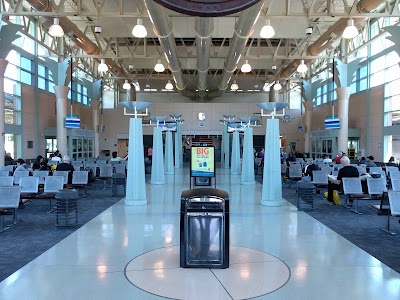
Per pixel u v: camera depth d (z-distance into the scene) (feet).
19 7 46.78
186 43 81.25
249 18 37.29
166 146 69.92
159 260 18.62
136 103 34.58
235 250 20.47
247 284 15.49
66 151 75.36
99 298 14.16
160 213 31.22
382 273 16.98
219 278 16.15
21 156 73.87
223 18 51.37
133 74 108.17
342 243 22.07
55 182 33.09
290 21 53.21
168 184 53.78
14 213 27.53
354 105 87.20
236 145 68.44
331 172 41.70
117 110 121.39
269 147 35.55
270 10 50.67
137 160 35.40
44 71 86.22
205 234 17.38
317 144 94.94
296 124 122.21
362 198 31.60
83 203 37.14
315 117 117.39
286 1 45.80
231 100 134.00
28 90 77.36
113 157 62.80
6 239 23.27
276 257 19.22
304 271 17.16
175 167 84.84
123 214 30.81
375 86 76.89
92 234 24.04
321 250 20.59
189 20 53.72
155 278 16.15
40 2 44.78
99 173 52.54
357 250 20.65
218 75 103.55
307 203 33.42
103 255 19.51
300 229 25.67
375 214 31.58
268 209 33.50
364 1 43.39
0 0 47.60
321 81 108.27
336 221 28.78
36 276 16.48
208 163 47.98
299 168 49.88
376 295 14.51
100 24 54.08
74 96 105.70
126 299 14.06
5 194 26.32
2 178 33.45
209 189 18.31
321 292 14.75
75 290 14.92
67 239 22.84
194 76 101.71
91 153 99.86
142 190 35.70
